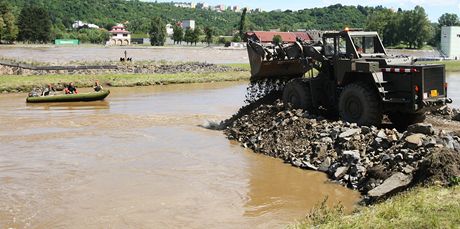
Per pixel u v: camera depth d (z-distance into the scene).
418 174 10.38
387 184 10.43
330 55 16.28
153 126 21.12
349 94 14.60
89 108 27.78
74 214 10.60
